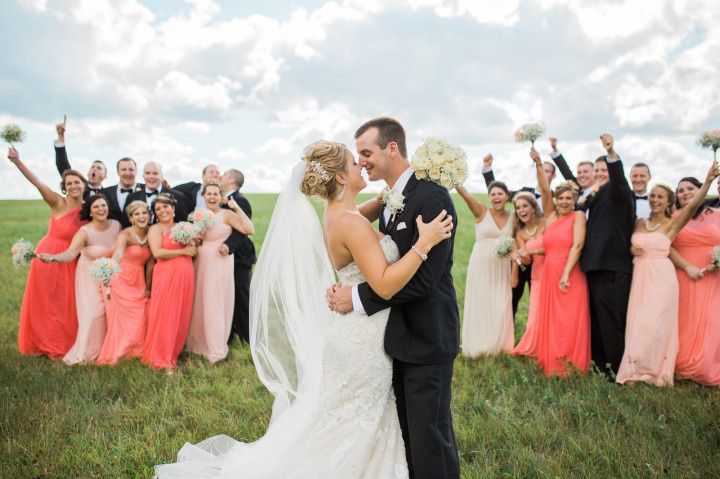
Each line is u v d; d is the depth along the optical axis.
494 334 6.39
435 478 2.79
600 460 3.69
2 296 9.58
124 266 6.40
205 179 7.87
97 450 3.87
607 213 5.74
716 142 5.21
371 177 3.05
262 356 3.64
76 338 6.56
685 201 6.18
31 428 4.17
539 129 6.22
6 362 6.05
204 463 3.51
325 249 3.64
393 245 2.93
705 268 5.56
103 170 7.64
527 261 6.27
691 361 5.54
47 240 6.60
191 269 6.30
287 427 3.20
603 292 5.73
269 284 3.63
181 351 6.66
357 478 2.88
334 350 2.97
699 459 3.68
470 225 22.02
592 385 5.15
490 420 4.30
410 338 2.87
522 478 3.52
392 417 3.00
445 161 2.82
